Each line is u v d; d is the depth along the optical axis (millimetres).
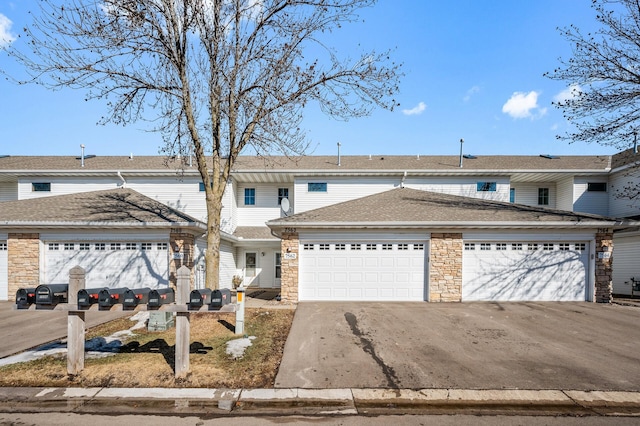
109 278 12906
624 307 11266
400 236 12469
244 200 20344
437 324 9055
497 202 14984
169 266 12805
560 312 10492
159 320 8297
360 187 19125
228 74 9617
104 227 12797
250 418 4527
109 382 5410
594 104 12086
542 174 18734
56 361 6191
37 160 20750
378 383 5516
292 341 7543
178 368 5547
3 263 12938
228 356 6496
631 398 5090
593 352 7012
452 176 18875
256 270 19734
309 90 9797
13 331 8422
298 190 19094
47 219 12812
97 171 18562
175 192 19031
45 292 5531
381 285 12422
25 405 4797
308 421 4465
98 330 8352
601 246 12188
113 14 8523
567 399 5051
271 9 9523
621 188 17766
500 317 9844
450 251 12359
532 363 6387
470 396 5129
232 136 9797
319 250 12516
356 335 8055
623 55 11539
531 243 12391
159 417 4527
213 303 5531
